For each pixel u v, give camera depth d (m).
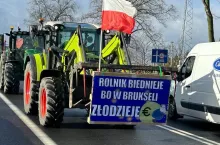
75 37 9.47
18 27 17.61
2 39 19.11
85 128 9.69
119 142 8.28
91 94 8.27
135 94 8.49
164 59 21.94
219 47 10.20
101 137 8.72
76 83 8.81
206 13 18.00
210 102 10.02
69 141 8.16
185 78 11.49
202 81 10.52
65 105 9.46
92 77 8.28
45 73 10.02
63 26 10.66
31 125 9.70
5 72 16.80
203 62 10.71
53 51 10.13
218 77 9.84
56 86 9.31
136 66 8.63
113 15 8.52
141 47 36.12
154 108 8.66
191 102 10.95
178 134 9.62
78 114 11.94
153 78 8.52
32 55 11.53
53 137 8.48
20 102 14.06
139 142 8.37
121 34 9.67
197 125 11.36
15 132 8.83
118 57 9.72
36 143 7.86
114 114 8.46
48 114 9.22
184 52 34.62
